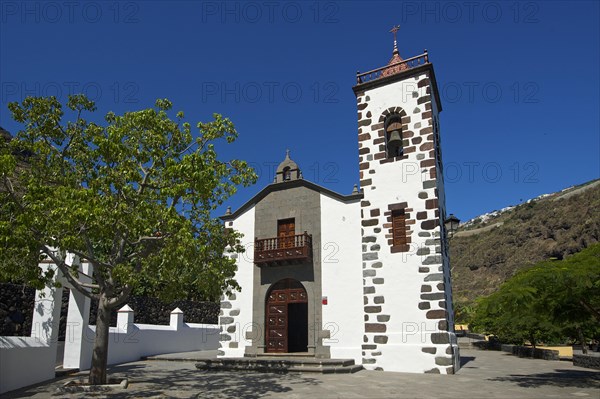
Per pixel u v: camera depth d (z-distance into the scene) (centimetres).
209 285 1409
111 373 1619
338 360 1766
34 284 1188
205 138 1444
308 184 2123
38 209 1085
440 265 1783
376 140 2044
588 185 9350
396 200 1928
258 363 1744
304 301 2025
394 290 1839
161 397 1117
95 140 1203
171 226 1160
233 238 1481
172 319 2553
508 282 1389
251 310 2095
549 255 7925
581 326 1839
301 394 1188
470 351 2983
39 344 1322
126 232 1270
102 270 1402
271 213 2175
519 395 1155
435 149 1956
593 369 1770
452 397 1139
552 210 8831
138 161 1344
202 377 1532
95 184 1208
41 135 1330
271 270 2100
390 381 1442
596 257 1275
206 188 1238
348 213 2025
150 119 1381
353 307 1908
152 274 1416
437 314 1744
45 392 1159
